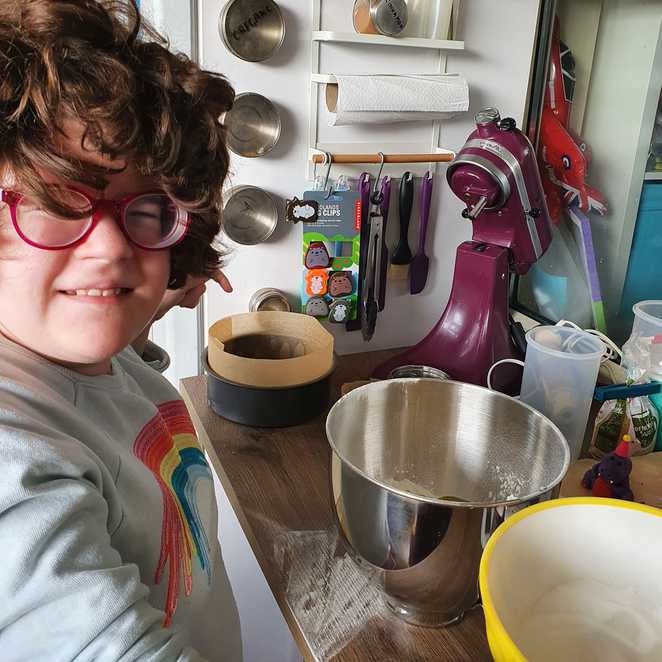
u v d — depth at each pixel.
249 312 1.20
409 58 1.17
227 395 1.02
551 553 0.60
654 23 1.17
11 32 0.49
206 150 0.62
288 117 1.12
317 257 1.20
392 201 1.25
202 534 0.74
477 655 0.64
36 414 0.49
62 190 0.48
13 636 0.44
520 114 1.30
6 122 0.47
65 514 0.44
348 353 1.32
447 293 1.37
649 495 0.85
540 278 1.39
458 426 0.86
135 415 0.66
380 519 0.63
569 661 0.57
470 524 0.60
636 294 1.37
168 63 0.58
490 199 1.04
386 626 0.67
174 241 0.56
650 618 0.59
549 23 1.25
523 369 1.08
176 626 0.55
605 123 1.31
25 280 0.49
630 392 0.93
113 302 0.52
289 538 0.79
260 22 1.04
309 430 1.02
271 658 1.28
